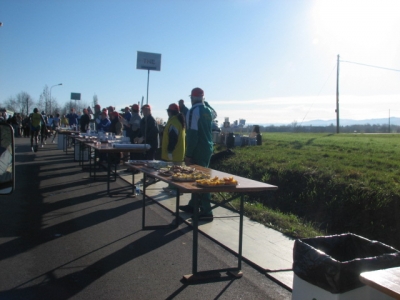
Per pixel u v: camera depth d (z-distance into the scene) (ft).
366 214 26.96
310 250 10.13
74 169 41.93
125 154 44.09
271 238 18.92
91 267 15.06
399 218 25.35
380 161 41.19
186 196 28.50
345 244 11.47
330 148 58.80
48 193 29.01
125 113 50.85
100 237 18.80
